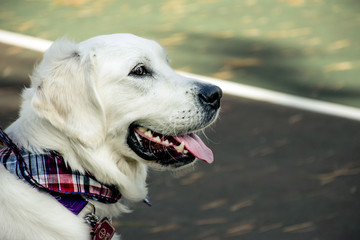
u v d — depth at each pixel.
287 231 5.21
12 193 3.29
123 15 11.70
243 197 5.77
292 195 5.82
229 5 12.55
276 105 7.93
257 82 8.67
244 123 7.39
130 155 3.75
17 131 3.53
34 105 3.41
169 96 3.80
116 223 5.30
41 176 3.35
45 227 3.30
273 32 10.95
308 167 6.37
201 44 10.21
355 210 5.56
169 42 10.24
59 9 11.93
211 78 8.73
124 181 3.69
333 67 9.34
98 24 11.10
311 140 7.00
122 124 3.70
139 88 3.74
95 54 3.63
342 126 7.37
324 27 11.29
